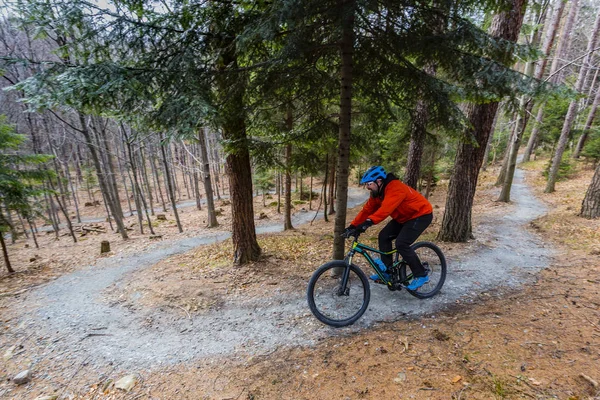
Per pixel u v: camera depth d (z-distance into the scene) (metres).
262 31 2.96
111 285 5.99
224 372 2.85
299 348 3.09
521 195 13.76
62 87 2.74
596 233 6.15
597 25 13.54
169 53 3.75
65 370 3.09
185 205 23.88
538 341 2.74
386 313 3.58
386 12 3.56
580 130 17.11
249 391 2.53
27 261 9.09
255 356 3.05
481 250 5.84
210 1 3.86
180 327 3.82
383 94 4.71
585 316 3.10
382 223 11.70
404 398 2.20
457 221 6.40
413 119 5.14
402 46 3.88
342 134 4.03
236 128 4.97
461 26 3.42
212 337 3.51
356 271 3.48
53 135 13.79
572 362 2.40
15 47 8.83
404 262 3.73
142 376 2.92
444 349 2.74
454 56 3.68
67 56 3.56
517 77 3.27
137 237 12.39
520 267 4.93
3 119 7.05
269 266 5.83
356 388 2.37
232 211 6.05
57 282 6.52
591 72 21.23
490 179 20.47
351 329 3.31
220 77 4.00
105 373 3.01
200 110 3.15
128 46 3.51
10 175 7.06
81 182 26.47
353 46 3.93
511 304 3.60
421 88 4.31
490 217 9.56
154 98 3.42
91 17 3.17
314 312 3.30
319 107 5.55
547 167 16.75
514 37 5.30
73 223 18.92
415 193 3.55
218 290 4.83
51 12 3.07
